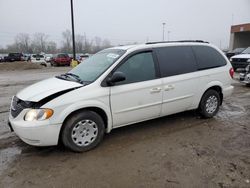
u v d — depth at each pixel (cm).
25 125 360
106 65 429
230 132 479
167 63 477
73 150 393
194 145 421
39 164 364
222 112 612
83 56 3706
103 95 401
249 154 387
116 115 422
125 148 413
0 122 548
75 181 321
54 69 2481
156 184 312
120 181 320
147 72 450
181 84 488
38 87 411
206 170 342
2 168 353
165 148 411
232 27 3550
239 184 309
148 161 369
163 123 529
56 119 368
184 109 514
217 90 567
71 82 410
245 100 744
